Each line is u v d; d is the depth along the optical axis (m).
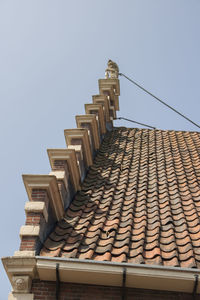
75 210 9.92
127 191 10.68
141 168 12.22
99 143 13.96
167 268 7.19
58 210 9.32
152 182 11.14
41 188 9.02
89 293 7.48
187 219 9.11
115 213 9.48
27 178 9.05
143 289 7.47
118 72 17.83
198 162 12.30
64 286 7.60
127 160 12.84
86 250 8.02
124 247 7.99
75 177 10.61
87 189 11.01
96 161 12.97
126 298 7.37
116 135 15.59
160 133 15.73
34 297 7.44
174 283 7.23
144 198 10.09
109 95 16.52
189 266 7.34
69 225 9.12
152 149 13.84
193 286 7.20
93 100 15.46
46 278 7.61
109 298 7.39
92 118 13.02
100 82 16.95
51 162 10.42
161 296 7.38
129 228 8.69
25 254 7.71
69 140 11.80
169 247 8.02
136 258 7.64
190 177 11.30
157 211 9.39
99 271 7.31
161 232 8.59
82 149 11.72
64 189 9.80
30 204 8.64
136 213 9.48
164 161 12.61
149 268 7.25
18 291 7.47
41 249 8.24
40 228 8.34
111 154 13.49
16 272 7.55
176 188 10.61
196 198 10.01
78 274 7.41
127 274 7.25
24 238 8.08
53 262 7.47
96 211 9.68
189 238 8.24
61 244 8.31
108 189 10.84
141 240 8.20
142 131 16.06
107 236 8.52
